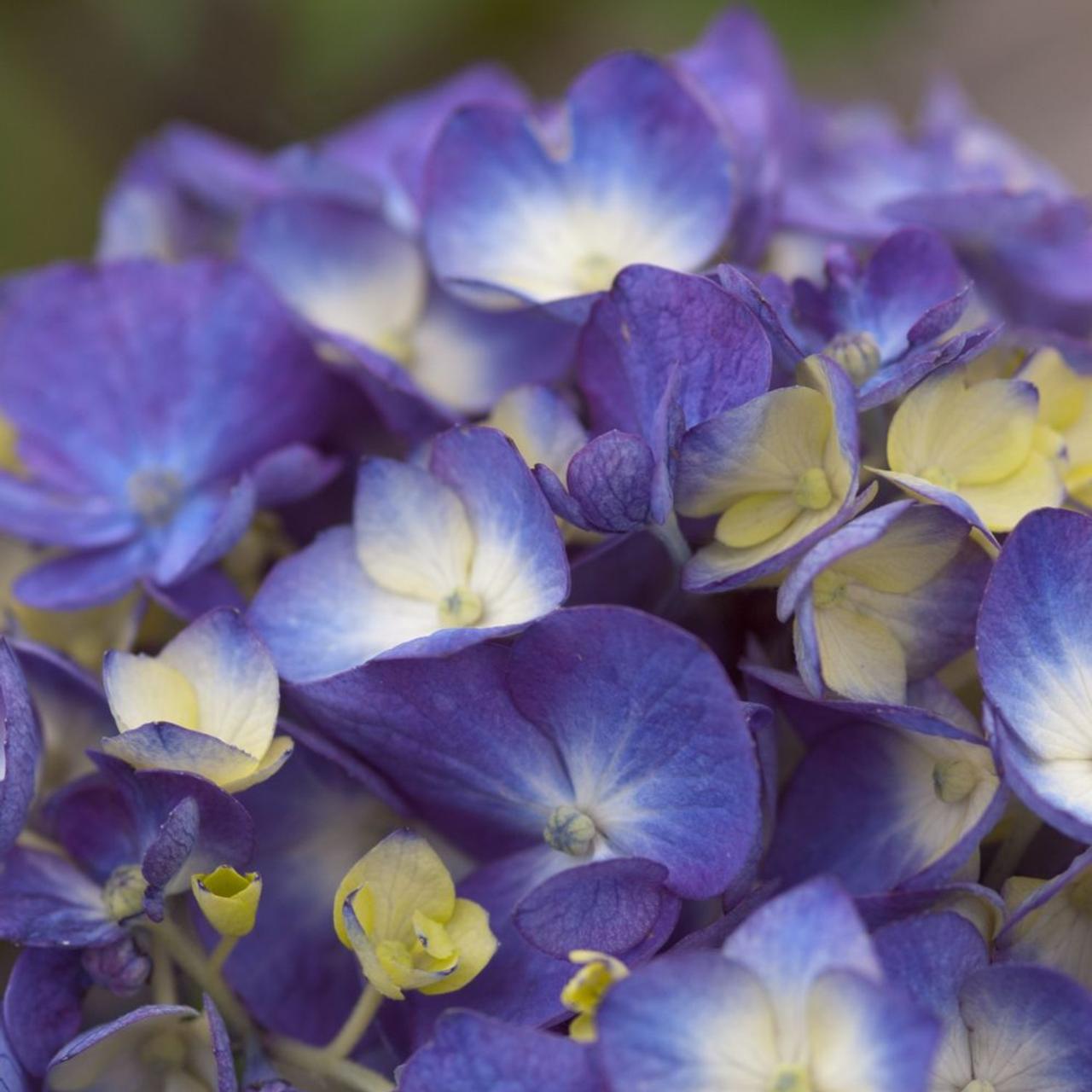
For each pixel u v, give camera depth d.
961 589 0.43
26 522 0.47
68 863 0.44
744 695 0.44
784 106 0.51
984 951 0.42
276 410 0.47
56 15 0.60
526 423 0.44
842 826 0.43
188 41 0.62
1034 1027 0.42
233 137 0.64
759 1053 0.41
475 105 0.47
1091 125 0.83
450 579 0.44
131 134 0.63
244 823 0.43
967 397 0.44
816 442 0.43
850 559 0.43
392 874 0.42
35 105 0.63
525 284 0.46
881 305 0.45
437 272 0.47
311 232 0.48
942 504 0.42
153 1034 0.43
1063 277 0.48
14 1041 0.43
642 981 0.41
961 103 0.56
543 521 0.43
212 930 0.44
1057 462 0.44
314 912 0.44
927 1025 0.40
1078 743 0.43
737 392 0.43
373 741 0.43
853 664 0.43
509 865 0.43
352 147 0.51
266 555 0.47
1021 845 0.43
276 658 0.44
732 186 0.46
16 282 0.49
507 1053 0.41
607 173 0.47
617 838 0.43
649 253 0.47
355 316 0.48
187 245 0.51
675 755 0.42
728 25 0.51
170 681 0.43
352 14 0.62
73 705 0.45
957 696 0.44
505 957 0.43
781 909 0.41
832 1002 0.40
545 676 0.43
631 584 0.44
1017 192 0.47
